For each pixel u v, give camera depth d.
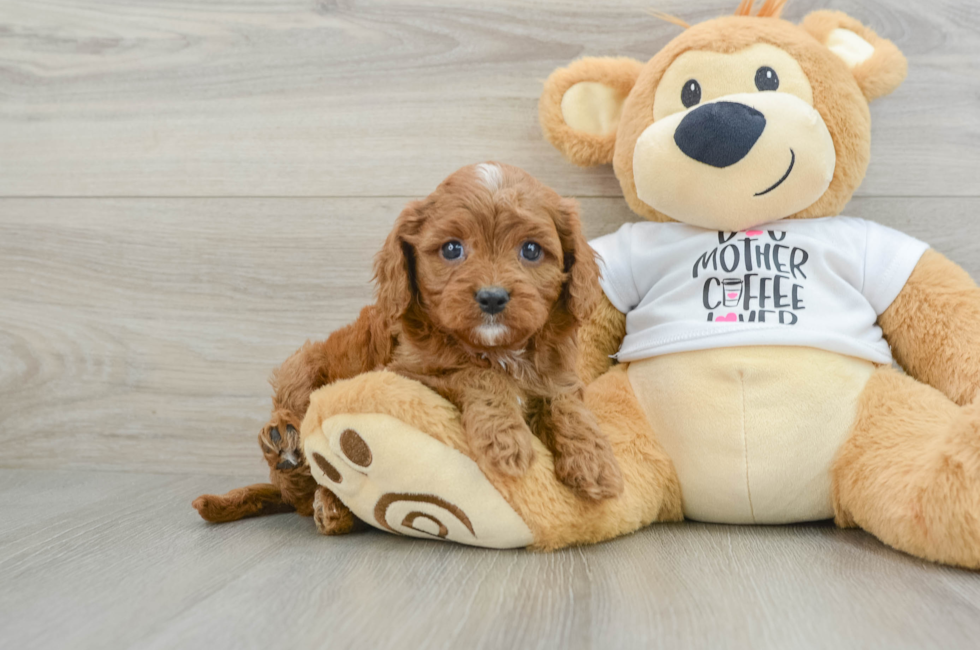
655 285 1.67
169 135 2.14
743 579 1.17
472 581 1.16
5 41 2.18
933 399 1.44
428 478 1.29
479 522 1.31
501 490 1.29
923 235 1.90
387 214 2.07
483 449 1.26
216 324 2.13
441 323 1.32
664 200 1.61
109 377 2.17
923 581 1.16
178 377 2.14
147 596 1.11
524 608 1.04
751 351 1.50
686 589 1.12
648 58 1.98
